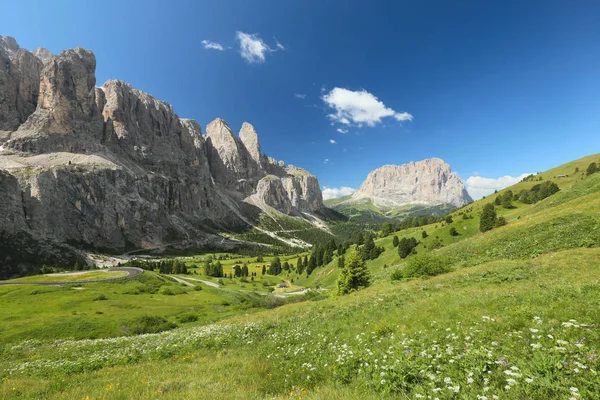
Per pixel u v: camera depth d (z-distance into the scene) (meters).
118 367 17.23
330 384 9.41
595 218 35.38
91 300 81.25
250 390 9.77
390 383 8.16
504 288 19.08
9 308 69.69
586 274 19.44
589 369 6.61
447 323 13.33
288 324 24.19
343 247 142.88
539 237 38.03
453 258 47.66
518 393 6.35
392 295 25.08
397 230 174.50
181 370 14.11
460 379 7.54
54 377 16.88
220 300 96.44
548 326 9.83
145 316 56.12
